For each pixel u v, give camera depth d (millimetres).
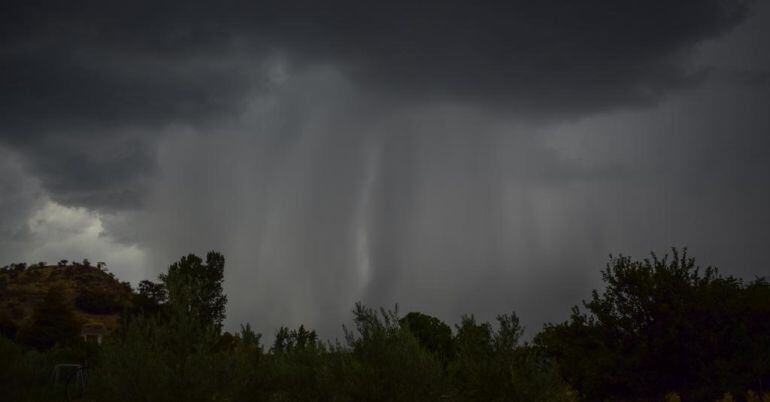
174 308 13898
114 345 13273
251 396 15305
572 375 20391
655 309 19734
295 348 18438
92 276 178875
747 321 19203
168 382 12773
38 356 31750
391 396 14383
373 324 15219
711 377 18531
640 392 19391
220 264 42188
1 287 156125
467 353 14305
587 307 21391
